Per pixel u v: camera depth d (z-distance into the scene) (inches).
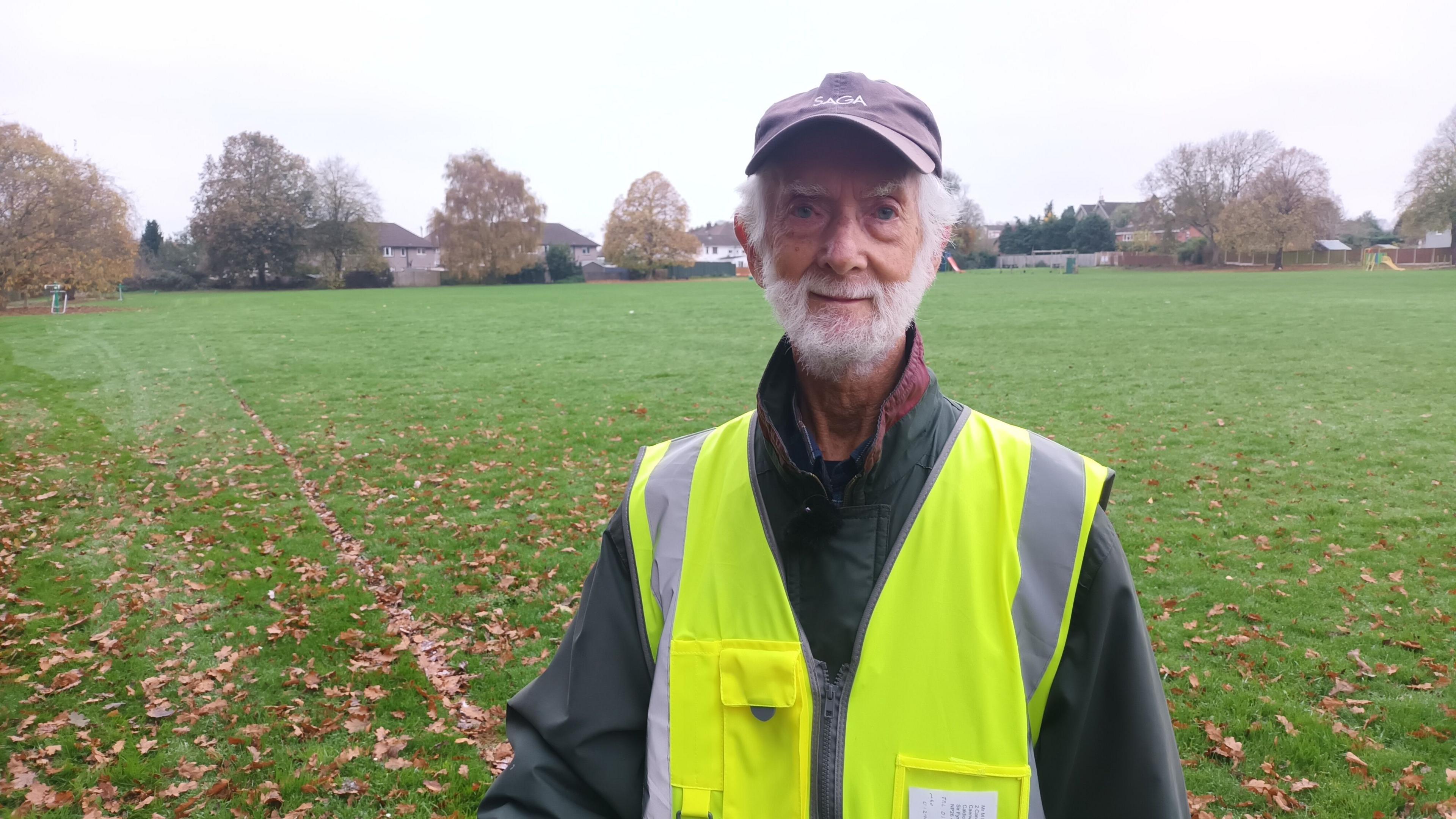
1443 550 265.0
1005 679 47.0
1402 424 431.2
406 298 2063.2
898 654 48.5
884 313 50.8
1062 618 48.2
